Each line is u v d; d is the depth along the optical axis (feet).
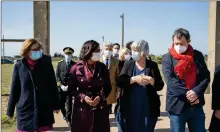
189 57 13.87
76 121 14.51
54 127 24.57
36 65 14.25
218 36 37.22
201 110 14.23
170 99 14.17
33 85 14.11
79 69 14.52
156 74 15.33
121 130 16.63
